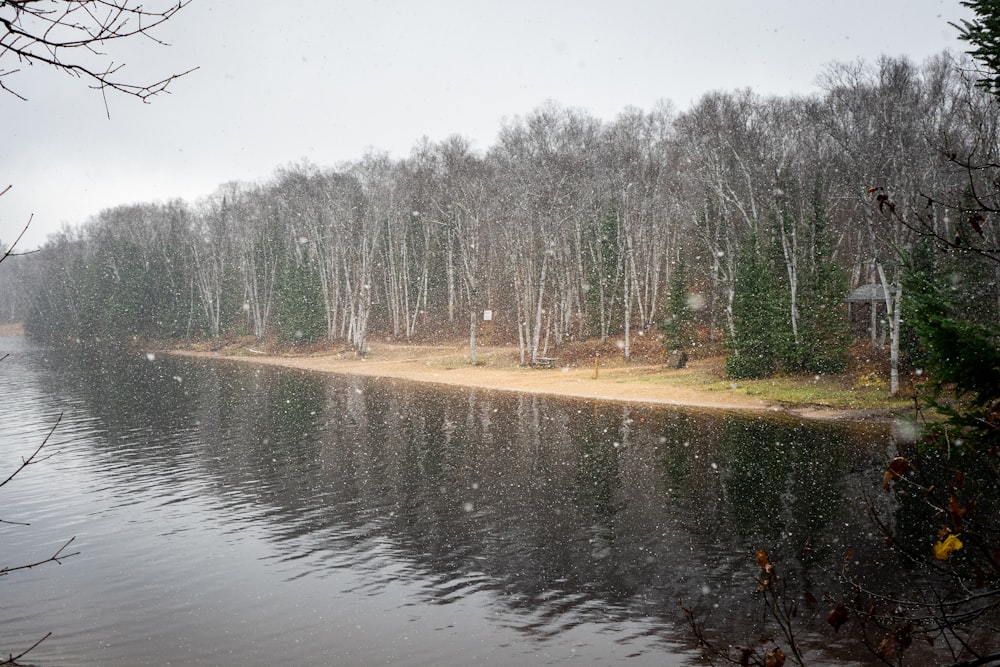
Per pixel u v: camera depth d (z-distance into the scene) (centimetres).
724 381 3584
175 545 1482
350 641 1049
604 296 5319
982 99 2269
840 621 435
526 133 4925
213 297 8612
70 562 1391
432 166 6481
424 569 1323
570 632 1059
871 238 2984
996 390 508
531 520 1585
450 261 6631
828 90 3203
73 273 10531
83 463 2259
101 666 988
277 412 3247
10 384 4550
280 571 1330
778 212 3653
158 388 4256
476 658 990
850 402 2819
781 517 1525
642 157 5069
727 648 984
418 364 5253
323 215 6931
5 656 1012
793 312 3497
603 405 3225
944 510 452
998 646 909
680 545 1395
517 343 5919
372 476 2023
